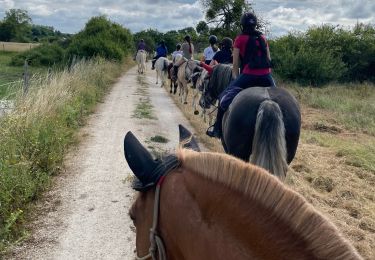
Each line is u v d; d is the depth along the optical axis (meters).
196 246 1.68
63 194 6.61
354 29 26.25
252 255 1.58
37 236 5.36
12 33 86.19
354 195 6.80
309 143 10.13
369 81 24.91
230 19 28.59
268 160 4.11
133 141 1.96
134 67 35.41
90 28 37.28
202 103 11.07
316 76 23.02
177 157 1.93
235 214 1.65
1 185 5.66
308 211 1.57
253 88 4.89
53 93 10.09
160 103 15.54
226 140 4.80
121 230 5.62
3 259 4.84
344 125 12.70
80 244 5.25
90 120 11.77
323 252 1.49
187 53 16.94
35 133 7.26
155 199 1.84
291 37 25.98
